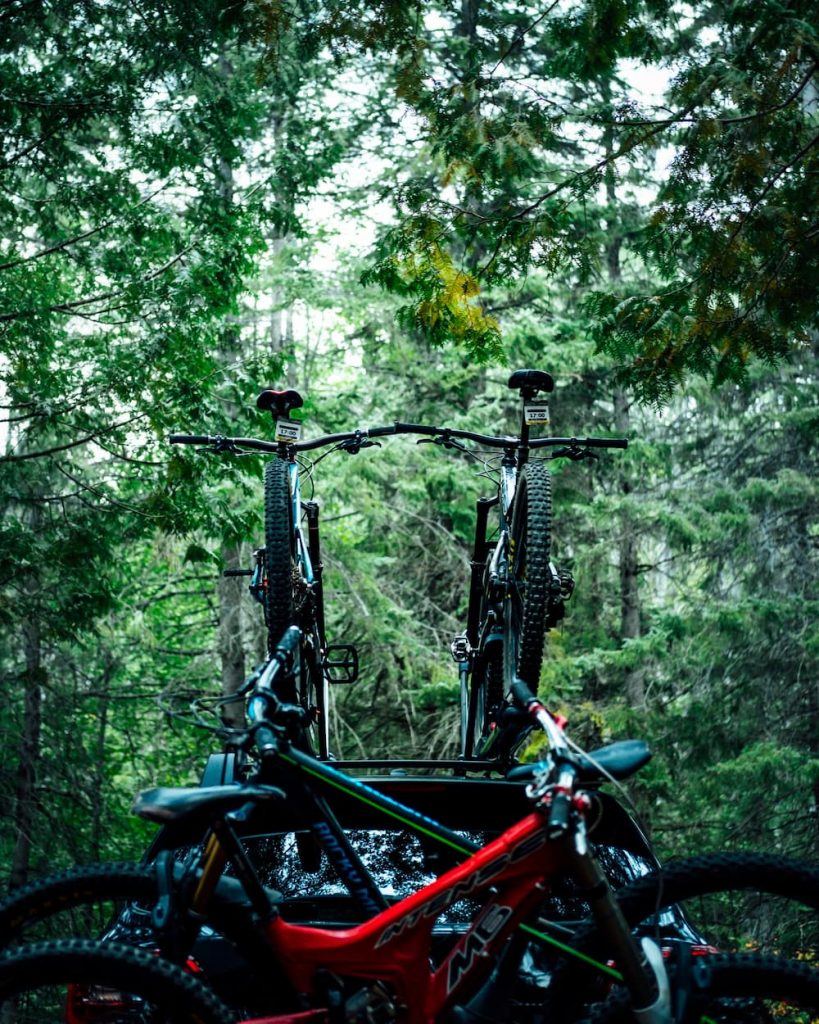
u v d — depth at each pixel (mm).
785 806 18406
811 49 7469
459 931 3646
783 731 18922
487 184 8430
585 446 6059
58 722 16281
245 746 3154
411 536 20688
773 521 20047
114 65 12102
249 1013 3545
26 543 12156
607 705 20562
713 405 20266
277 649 3408
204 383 12070
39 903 3266
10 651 15852
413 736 19953
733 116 7926
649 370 8844
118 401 11805
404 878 3992
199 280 12156
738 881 3309
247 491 15891
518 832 3160
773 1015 3291
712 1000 3094
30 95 11641
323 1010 3074
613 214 19297
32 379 12023
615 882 4031
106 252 12742
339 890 3973
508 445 6133
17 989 2934
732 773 17078
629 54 8164
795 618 18906
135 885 3320
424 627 20125
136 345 12023
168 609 23641
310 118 14133
